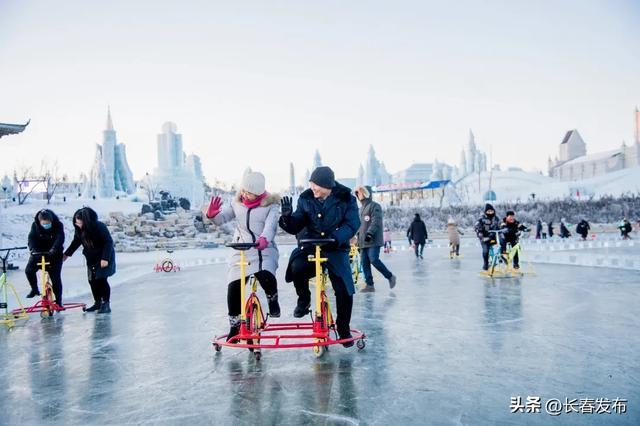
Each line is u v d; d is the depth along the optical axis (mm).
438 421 3811
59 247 9375
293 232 5758
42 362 5910
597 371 5039
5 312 8625
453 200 83188
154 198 54812
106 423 3947
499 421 3799
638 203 66250
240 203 5902
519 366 5262
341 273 5766
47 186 52906
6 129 22641
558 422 3764
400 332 7027
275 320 8242
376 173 151375
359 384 4738
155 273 18484
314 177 5660
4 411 4277
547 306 8945
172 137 68000
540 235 40531
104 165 65625
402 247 32625
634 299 9594
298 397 4406
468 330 7078
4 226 35906
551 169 162625
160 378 5113
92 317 9055
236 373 5199
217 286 13609
